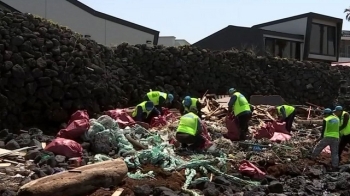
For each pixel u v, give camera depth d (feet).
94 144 38.01
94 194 27.17
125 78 66.28
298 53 115.55
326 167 40.60
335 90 91.35
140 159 34.76
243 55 80.59
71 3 79.25
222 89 76.33
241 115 45.44
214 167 35.22
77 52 56.59
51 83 53.06
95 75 58.29
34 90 51.83
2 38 51.03
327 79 89.97
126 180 30.42
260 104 71.31
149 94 52.80
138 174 31.71
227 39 115.03
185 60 72.74
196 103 49.44
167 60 70.95
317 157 42.83
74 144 35.40
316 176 37.22
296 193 31.86
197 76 73.67
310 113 69.41
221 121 54.44
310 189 32.83
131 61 68.49
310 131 55.67
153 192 28.55
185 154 38.17
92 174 27.63
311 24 114.62
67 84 54.65
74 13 79.87
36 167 31.99
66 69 54.70
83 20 80.89
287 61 85.97
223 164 35.83
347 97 92.53
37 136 42.27
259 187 32.24
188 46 74.33
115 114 48.01
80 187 26.96
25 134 41.47
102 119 39.88
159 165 34.71
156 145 38.52
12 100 50.03
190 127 38.40
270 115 59.31
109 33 84.12
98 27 82.69
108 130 38.58
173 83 70.74
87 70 57.41
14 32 52.16
